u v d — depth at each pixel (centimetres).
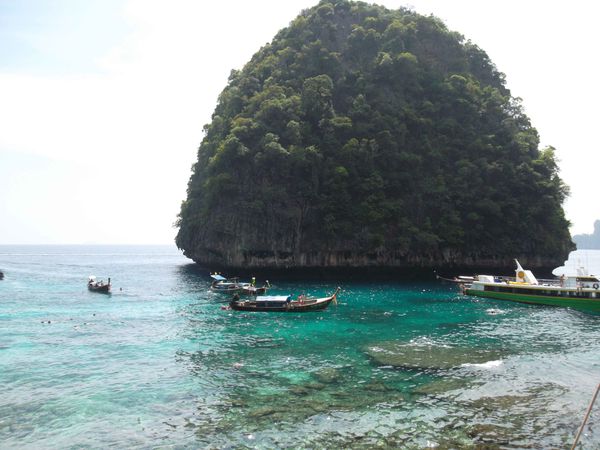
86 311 4475
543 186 8319
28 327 3656
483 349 2944
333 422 1806
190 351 2902
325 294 5878
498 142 9069
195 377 2373
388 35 10100
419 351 2881
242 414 1892
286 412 1908
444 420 1827
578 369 2503
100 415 1900
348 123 8350
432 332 3488
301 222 7981
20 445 1652
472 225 8169
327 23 10556
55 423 1828
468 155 8831
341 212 7800
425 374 2406
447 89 9356
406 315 4269
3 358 2734
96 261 16562
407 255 8044
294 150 7744
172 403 2019
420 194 8306
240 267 8081
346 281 7750
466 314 4359
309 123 8462
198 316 4181
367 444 1628
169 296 5662
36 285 7031
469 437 1683
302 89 9056
